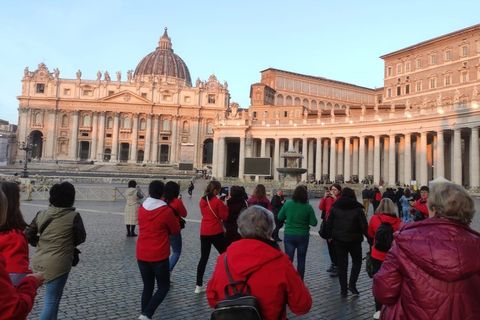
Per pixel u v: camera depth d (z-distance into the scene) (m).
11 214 4.88
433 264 3.25
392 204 8.12
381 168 69.44
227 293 3.77
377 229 7.84
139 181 59.75
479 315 3.28
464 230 3.47
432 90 78.94
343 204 9.30
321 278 10.75
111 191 35.97
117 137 117.81
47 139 116.38
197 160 119.69
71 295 8.60
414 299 3.36
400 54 86.94
